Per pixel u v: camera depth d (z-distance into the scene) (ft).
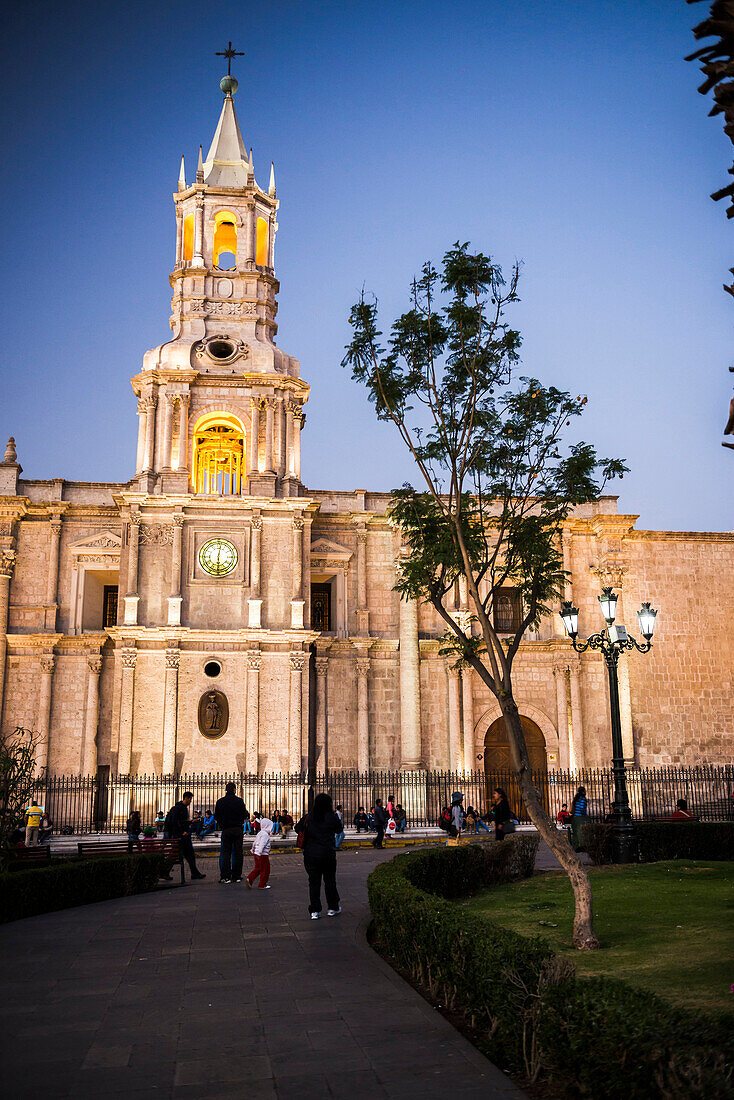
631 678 174.40
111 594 177.68
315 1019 35.65
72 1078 29.32
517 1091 28.04
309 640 159.53
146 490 160.56
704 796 171.32
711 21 25.18
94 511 169.58
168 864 80.43
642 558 179.32
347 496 177.58
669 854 90.22
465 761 165.58
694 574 180.14
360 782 163.02
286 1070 29.94
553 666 171.94
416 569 66.95
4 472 169.17
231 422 171.42
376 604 173.58
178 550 159.02
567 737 168.76
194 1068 30.19
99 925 58.08
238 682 156.76
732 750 174.91
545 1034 28.84
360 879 82.07
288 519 164.25
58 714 161.79
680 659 176.55
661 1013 26.45
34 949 50.01
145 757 151.64
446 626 172.04
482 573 66.44
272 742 155.12
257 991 39.99
